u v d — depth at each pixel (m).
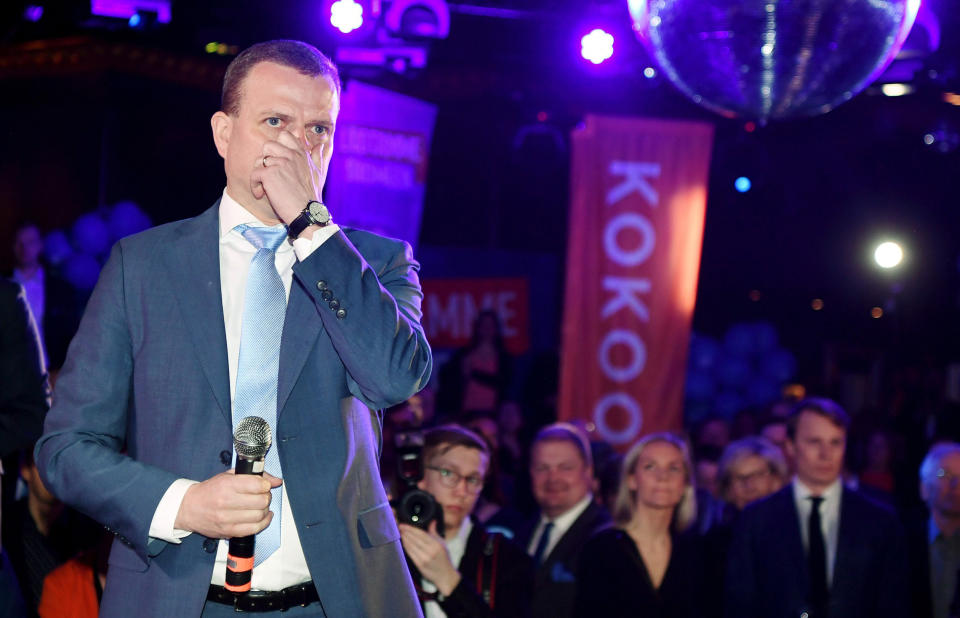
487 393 9.36
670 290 7.71
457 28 8.75
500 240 11.72
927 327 13.48
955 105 9.77
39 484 3.85
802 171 13.11
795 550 4.61
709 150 7.79
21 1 7.83
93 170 9.59
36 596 3.78
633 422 7.64
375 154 7.86
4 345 3.29
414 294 2.12
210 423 1.90
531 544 4.79
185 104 9.91
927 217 13.17
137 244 1.99
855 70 3.70
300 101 1.98
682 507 4.42
